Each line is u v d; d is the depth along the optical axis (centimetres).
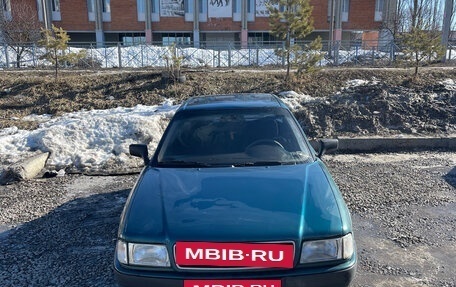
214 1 3278
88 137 783
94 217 472
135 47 2078
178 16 3306
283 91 1131
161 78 1238
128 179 626
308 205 264
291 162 334
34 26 2262
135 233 249
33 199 543
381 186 558
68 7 3238
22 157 718
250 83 1210
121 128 805
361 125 877
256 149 347
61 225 451
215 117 381
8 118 1017
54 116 1028
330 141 392
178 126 376
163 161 345
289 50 1198
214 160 338
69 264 363
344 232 249
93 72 1489
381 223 437
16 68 1694
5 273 350
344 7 3288
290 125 371
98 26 3259
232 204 264
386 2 3178
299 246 238
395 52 1695
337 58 1750
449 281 325
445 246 384
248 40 3325
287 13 1170
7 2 2950
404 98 988
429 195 521
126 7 3269
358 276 333
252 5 3275
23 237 423
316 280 236
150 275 239
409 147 787
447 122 886
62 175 660
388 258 363
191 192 282
